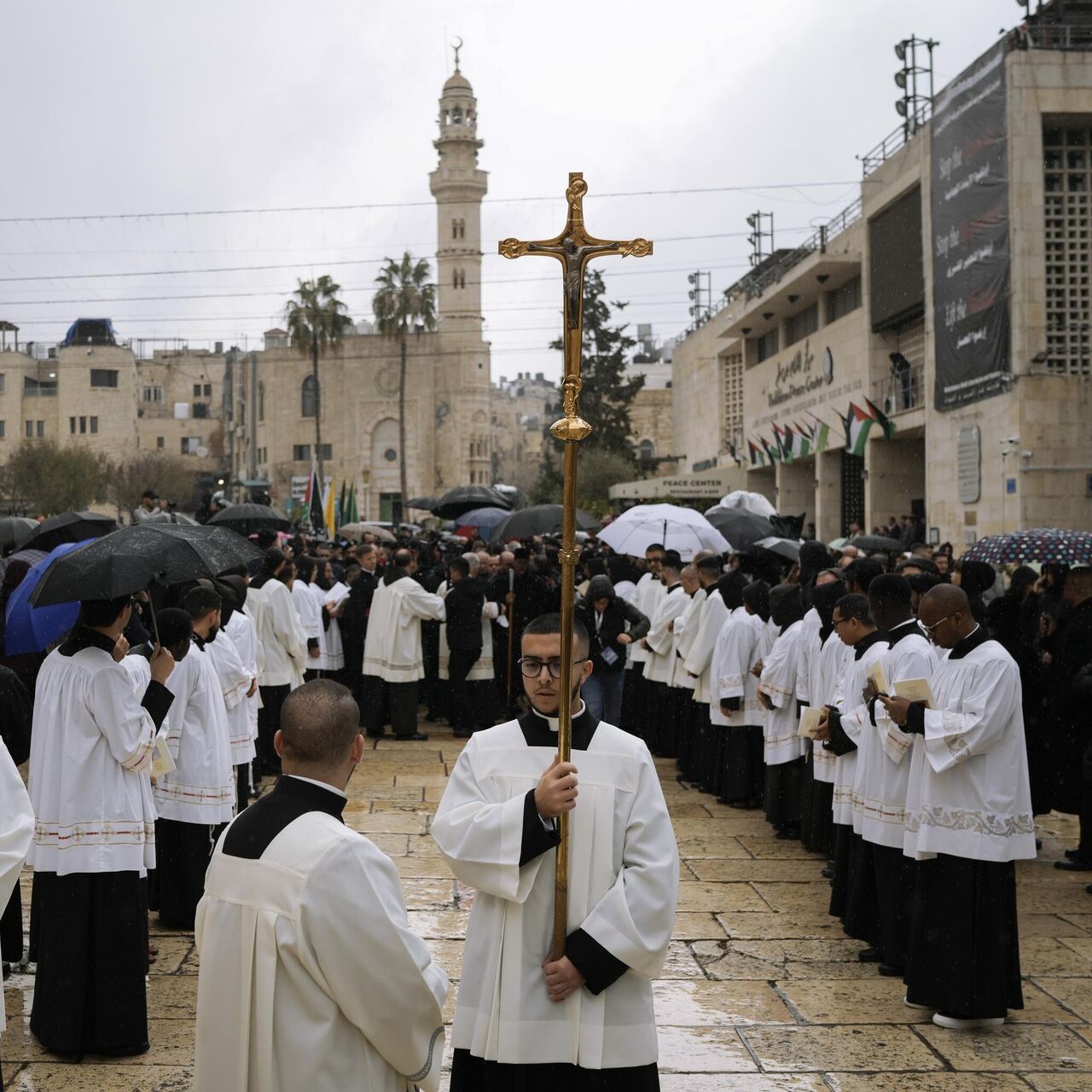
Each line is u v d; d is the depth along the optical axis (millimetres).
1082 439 22609
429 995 3045
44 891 5082
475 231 82375
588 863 3570
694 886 7797
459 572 13070
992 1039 5430
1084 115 22719
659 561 12625
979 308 24078
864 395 32000
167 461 73562
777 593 9148
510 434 133500
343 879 2980
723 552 13297
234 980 3021
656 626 11977
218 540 6223
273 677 10820
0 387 87562
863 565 8039
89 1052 5113
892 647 6410
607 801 3615
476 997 3600
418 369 81250
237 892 3055
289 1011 2967
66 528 11133
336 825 3100
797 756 8867
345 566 16781
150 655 5703
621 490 32688
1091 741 8266
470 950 3650
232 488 47250
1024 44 22844
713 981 6133
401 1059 3055
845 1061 5191
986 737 5398
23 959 6238
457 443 80812
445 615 13156
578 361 3543
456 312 81250
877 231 30891
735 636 9922
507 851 3486
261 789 10430
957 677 5617
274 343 85375
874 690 5957
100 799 5086
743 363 46188
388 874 3090
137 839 5164
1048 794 8922
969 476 24859
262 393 84562
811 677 8523
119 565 5164
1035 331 22625
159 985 6008
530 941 3553
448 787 3793
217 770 6781
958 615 5664
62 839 5043
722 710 9992
